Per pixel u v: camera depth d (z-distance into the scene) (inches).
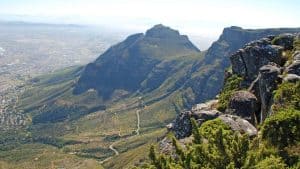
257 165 1186.0
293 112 1492.4
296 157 1342.3
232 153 1206.3
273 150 1396.4
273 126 1486.2
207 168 1186.0
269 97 2010.3
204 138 1504.7
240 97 2181.3
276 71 2084.2
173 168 1248.2
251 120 2073.1
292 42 2576.3
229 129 1763.0
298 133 1425.9
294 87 1804.9
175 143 1325.0
